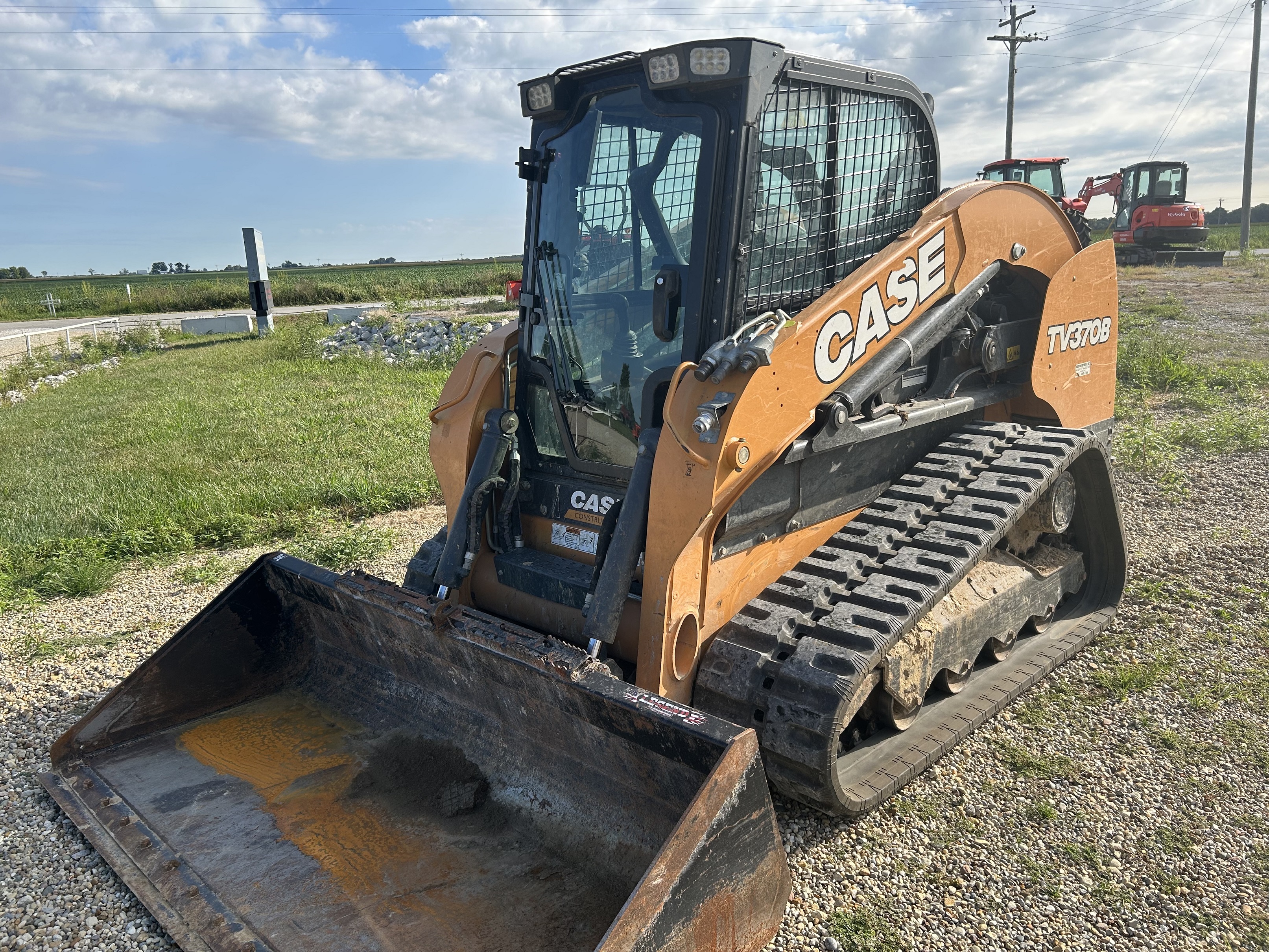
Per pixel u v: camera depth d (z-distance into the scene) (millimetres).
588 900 2861
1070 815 3471
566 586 3594
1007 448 4461
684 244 3482
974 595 4070
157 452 9953
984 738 3992
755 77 3188
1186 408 10008
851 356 3602
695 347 3377
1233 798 3541
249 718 3990
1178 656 4613
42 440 11148
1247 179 31984
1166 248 26500
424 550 4207
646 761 2893
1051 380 4938
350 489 8016
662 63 3271
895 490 4207
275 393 13617
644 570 3266
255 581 4191
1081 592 5215
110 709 3803
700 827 2410
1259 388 10672
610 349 3713
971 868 3205
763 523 3543
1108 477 4785
